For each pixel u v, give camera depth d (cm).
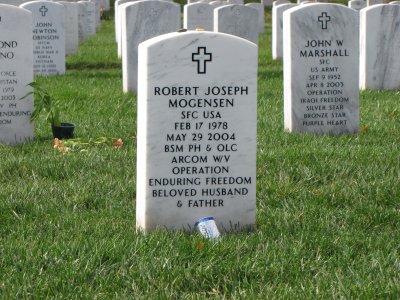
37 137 979
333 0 3584
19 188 737
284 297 500
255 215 639
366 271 542
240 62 618
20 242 594
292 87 1007
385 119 1113
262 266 552
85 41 2466
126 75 1368
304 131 1015
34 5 1612
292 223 641
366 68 1398
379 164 825
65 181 773
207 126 621
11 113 946
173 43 608
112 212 682
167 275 534
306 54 1003
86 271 538
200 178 627
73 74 1662
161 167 621
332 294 500
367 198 713
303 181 772
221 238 601
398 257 568
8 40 931
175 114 616
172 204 626
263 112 1152
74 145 922
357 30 1009
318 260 566
